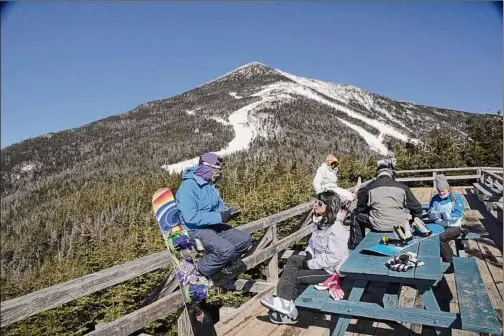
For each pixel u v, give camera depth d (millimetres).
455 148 17703
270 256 4730
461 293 3035
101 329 2436
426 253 3494
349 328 3631
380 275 3111
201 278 3078
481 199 10648
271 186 27375
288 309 3434
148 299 3275
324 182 5973
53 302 2072
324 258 3408
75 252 27125
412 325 3625
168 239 3055
